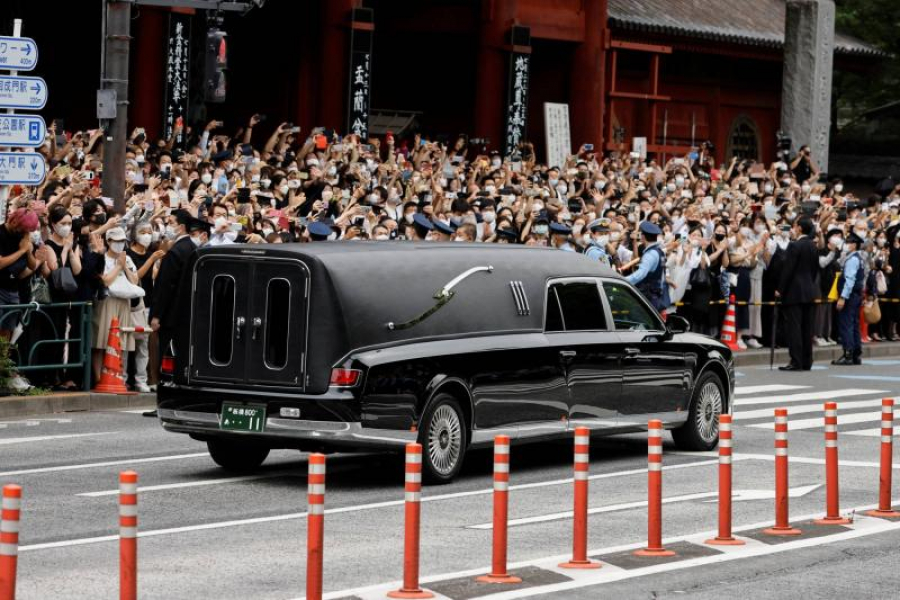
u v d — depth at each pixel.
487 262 35.25
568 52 114.50
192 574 24.30
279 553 26.03
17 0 97.00
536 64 116.00
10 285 44.44
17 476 33.62
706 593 23.42
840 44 142.00
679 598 23.06
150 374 48.62
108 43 50.16
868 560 26.16
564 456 38.78
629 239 61.28
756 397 53.69
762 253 69.25
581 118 113.19
